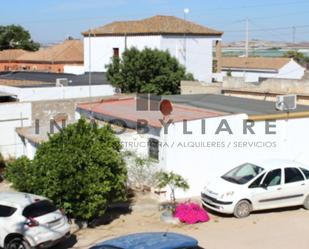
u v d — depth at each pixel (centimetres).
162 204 1825
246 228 1562
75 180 1555
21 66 8050
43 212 1327
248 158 2020
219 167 1975
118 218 1705
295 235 1491
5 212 1312
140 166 1978
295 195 1734
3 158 2759
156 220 1673
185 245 909
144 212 1767
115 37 6259
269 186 1702
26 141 2578
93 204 1561
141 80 4578
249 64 8038
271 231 1530
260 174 1716
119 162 1681
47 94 3759
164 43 5906
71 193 1557
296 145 2105
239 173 1784
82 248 1396
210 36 6322
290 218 1670
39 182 1598
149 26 6028
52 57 7612
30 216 1295
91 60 6556
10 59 8181
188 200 1820
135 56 4594
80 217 1608
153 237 945
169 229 1566
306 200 1761
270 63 7906
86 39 6581
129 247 900
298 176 1750
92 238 1493
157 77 4562
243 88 3250
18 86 3928
